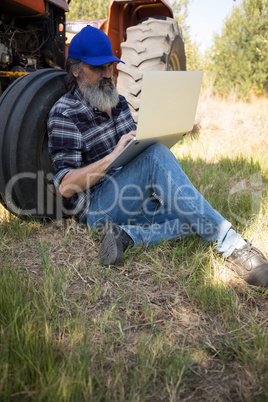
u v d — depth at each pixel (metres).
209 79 9.91
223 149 4.34
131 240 2.13
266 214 2.58
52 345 1.43
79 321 1.60
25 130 2.25
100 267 2.06
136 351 1.48
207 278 1.92
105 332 1.59
